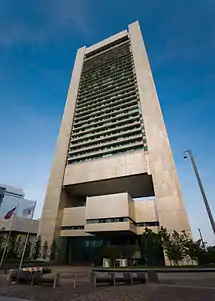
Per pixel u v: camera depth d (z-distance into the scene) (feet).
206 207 54.03
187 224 123.54
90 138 197.77
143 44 236.22
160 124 169.37
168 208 132.57
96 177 169.48
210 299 27.71
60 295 32.78
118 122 188.75
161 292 34.17
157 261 121.80
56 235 160.04
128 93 204.13
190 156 64.90
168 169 146.20
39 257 145.89
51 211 168.76
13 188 277.85
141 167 155.94
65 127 217.97
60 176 184.85
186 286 40.29
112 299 29.22
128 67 230.48
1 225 159.74
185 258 108.68
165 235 111.14
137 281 46.34
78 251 168.66
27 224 172.04
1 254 127.44
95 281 41.83
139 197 216.95
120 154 172.24
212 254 100.42
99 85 237.25
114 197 144.25
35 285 43.24
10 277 47.11
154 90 192.24
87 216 146.51
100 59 265.34
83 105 229.04
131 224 136.56
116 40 268.41
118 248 147.64
